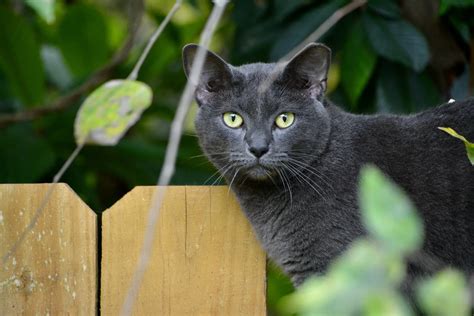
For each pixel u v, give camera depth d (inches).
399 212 66.4
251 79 154.9
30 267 141.8
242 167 151.5
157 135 297.6
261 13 223.9
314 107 154.3
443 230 149.6
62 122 246.8
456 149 152.3
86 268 140.7
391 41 193.8
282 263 156.6
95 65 279.7
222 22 263.0
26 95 257.6
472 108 156.9
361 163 152.3
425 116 158.9
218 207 142.7
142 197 141.9
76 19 269.7
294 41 199.9
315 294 64.9
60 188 141.1
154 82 271.4
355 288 64.3
